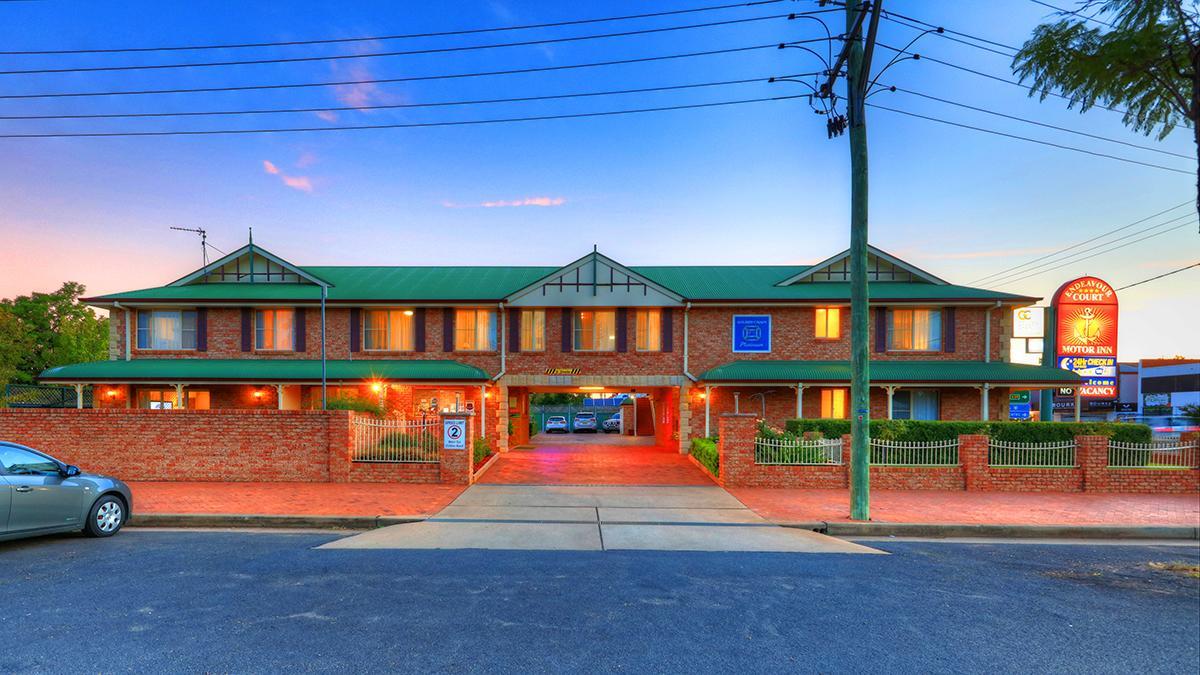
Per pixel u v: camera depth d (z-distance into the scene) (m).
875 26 9.85
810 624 5.20
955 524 9.64
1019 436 16.69
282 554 7.51
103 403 20.83
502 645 4.62
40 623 5.00
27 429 12.92
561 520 9.79
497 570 6.82
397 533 8.85
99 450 12.97
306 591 5.93
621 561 7.34
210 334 21.67
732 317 21.61
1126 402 47.88
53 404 22.00
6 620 5.06
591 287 21.36
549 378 21.30
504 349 21.44
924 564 7.46
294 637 4.73
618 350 21.52
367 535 8.73
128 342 21.50
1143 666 4.44
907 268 22.98
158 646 4.53
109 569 6.70
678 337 21.55
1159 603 5.97
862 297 10.21
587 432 37.34
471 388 21.09
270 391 21.27
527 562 7.23
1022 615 5.54
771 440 13.52
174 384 19.62
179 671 4.11
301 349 21.70
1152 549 8.66
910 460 13.48
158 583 6.16
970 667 4.39
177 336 21.78
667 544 8.34
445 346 21.70
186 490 11.91
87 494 8.28
